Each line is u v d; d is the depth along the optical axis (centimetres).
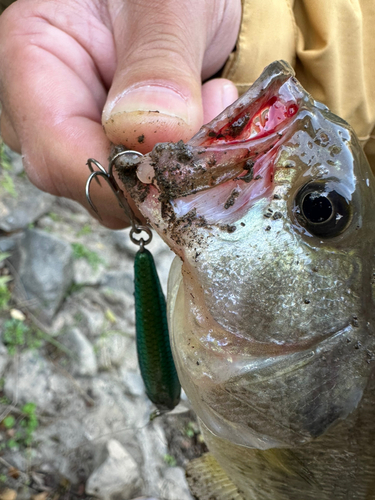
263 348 7
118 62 10
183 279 8
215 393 8
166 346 9
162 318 9
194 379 8
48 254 25
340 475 8
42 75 10
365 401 7
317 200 7
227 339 7
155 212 7
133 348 25
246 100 7
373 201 7
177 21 9
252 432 8
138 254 9
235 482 11
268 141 7
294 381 7
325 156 7
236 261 7
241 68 12
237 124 7
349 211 7
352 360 7
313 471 9
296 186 7
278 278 7
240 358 7
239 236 7
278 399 7
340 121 7
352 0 13
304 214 7
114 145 9
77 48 11
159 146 7
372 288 7
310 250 7
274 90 7
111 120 8
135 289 9
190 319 8
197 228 7
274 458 9
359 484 8
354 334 7
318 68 13
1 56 11
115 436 22
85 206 11
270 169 7
